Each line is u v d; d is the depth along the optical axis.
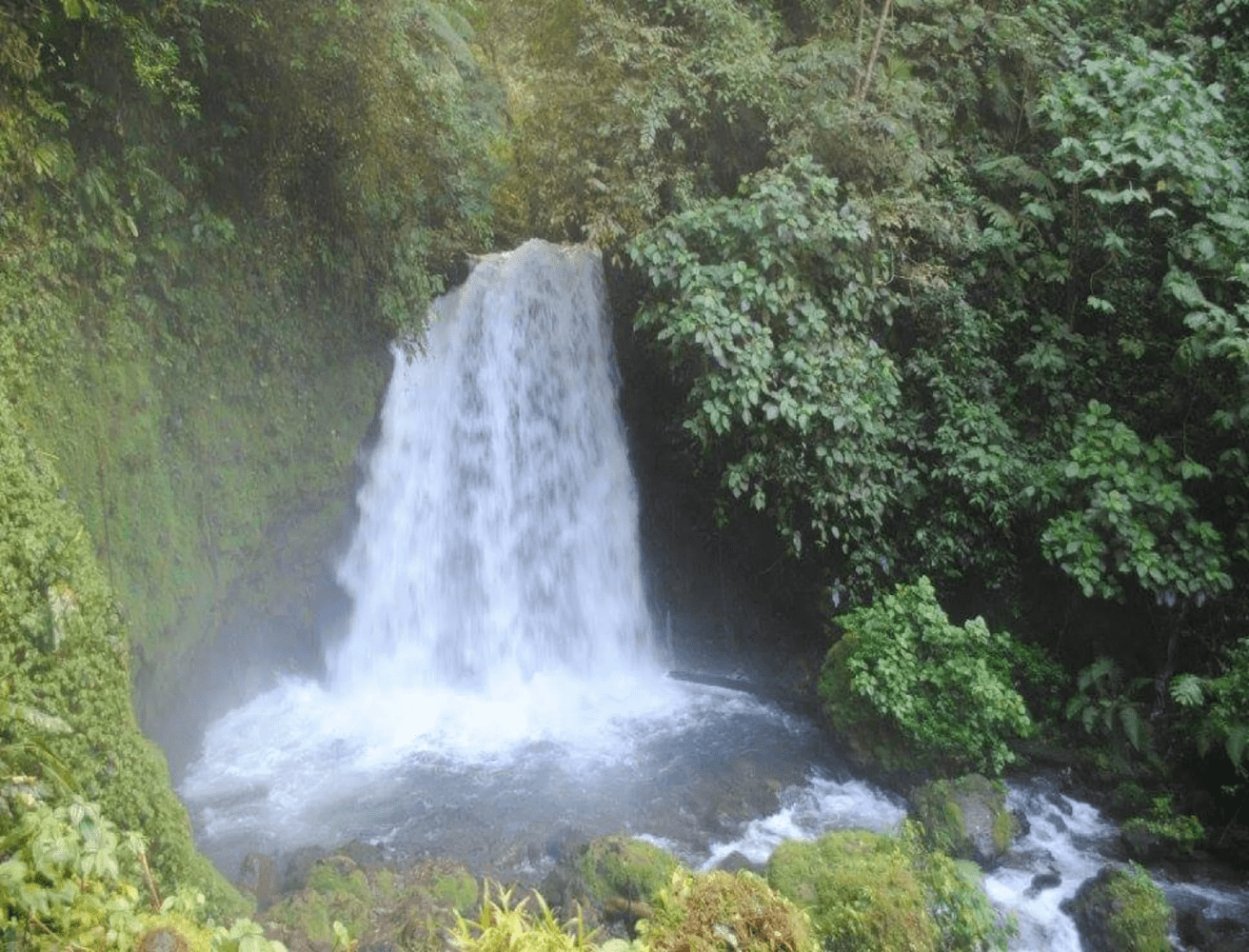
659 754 7.98
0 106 5.04
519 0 9.47
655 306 8.30
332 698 8.61
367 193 7.72
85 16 5.38
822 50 9.48
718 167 9.38
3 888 2.70
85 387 5.78
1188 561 7.38
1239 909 6.21
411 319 8.46
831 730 7.99
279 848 6.37
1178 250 8.17
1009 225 9.10
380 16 6.80
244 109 6.77
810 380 7.95
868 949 4.87
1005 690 7.26
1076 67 10.18
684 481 9.90
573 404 9.87
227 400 7.15
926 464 8.76
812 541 8.91
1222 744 7.23
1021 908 6.10
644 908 5.43
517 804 7.07
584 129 9.26
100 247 5.76
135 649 6.08
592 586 10.00
